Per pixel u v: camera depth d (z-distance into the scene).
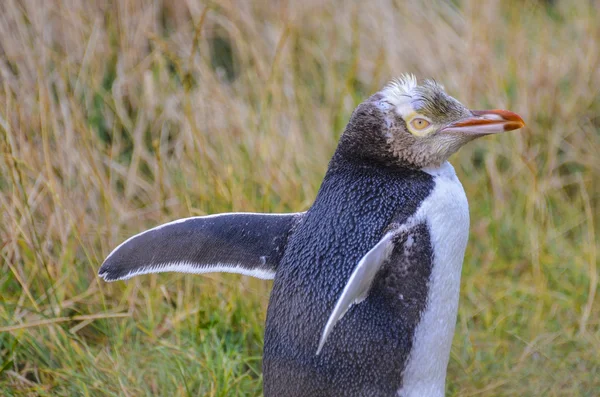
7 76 10.68
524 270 11.05
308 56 13.53
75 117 10.62
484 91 12.74
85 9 12.38
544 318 10.18
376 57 13.34
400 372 6.36
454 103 6.54
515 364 9.52
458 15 14.30
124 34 12.16
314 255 6.37
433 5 14.26
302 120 12.39
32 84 10.98
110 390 8.51
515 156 12.10
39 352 8.79
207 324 9.09
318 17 14.00
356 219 6.34
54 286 9.29
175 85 12.16
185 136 11.20
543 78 12.83
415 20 13.85
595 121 12.92
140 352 9.01
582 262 10.88
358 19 13.93
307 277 6.36
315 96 13.22
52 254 9.93
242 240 6.96
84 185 10.25
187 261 7.01
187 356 8.84
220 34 13.64
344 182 6.52
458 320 10.07
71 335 9.03
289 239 6.80
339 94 12.71
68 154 10.30
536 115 12.63
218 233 6.96
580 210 11.99
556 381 9.23
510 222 11.43
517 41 13.59
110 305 9.69
